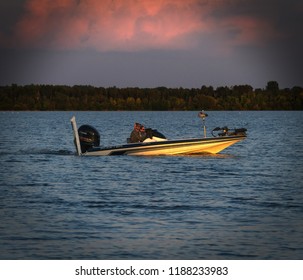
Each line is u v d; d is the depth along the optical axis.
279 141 167.75
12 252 46.53
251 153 125.25
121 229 52.62
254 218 57.16
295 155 122.00
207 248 47.50
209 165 97.75
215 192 71.94
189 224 54.53
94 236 50.44
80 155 107.88
